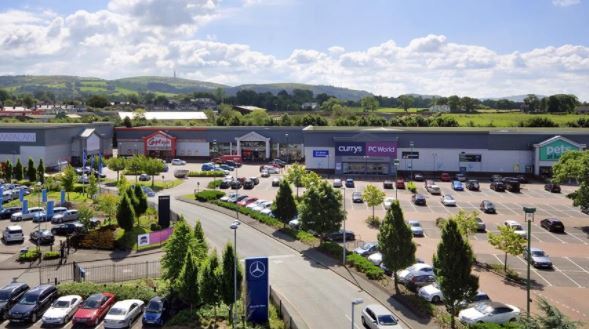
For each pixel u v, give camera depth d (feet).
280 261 160.86
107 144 424.05
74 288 127.24
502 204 250.57
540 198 265.13
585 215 229.04
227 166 359.25
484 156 334.65
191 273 116.16
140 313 119.03
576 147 320.29
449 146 336.70
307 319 117.70
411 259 130.52
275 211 199.00
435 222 212.84
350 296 132.26
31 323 114.11
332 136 346.95
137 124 499.51
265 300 115.03
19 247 174.19
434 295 130.31
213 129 411.95
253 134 403.13
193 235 130.82
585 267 161.38
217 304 118.52
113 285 130.62
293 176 250.37
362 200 250.16
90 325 112.47
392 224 130.41
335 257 161.38
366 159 339.36
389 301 128.16
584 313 126.41
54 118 583.58
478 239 191.72
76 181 285.64
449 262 110.63
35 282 140.05
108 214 204.95
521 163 331.77
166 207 197.36
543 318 83.71
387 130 347.77
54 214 211.00
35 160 353.92
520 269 159.12
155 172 297.53
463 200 258.78
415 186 285.23
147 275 144.87
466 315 117.91
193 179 323.37
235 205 233.76
